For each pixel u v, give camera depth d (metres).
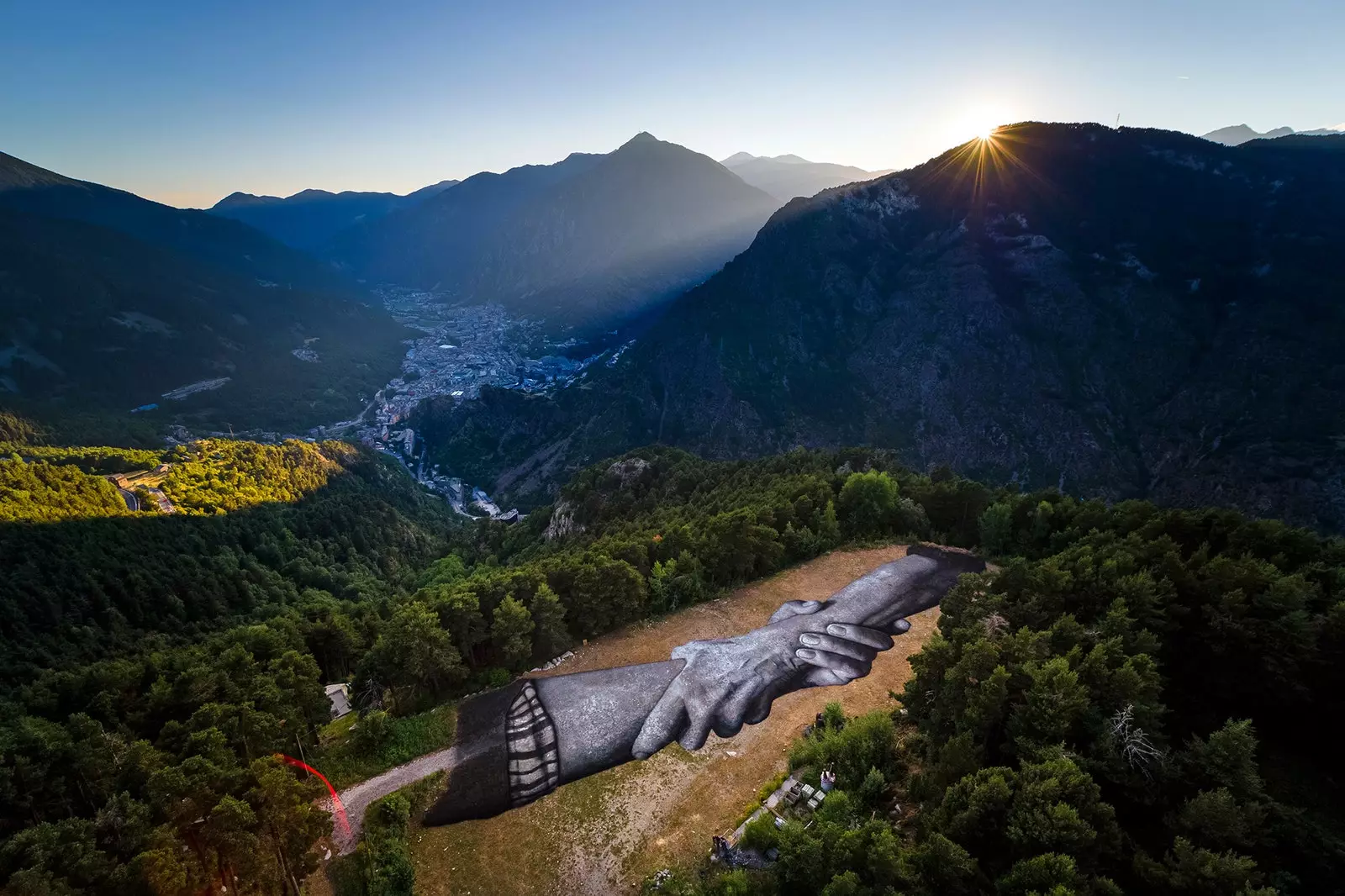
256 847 30.97
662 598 59.81
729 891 28.88
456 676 50.28
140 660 61.66
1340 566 43.28
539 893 32.72
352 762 43.16
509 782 40.28
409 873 33.09
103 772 40.00
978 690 33.88
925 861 26.28
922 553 69.25
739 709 45.53
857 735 36.91
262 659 56.66
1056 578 42.84
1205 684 37.09
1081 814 26.39
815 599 60.59
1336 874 25.28
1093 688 32.69
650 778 39.59
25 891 28.12
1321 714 34.03
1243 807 26.33
